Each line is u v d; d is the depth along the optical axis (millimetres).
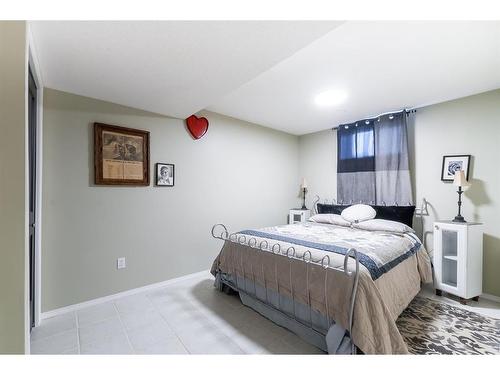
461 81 2516
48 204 2270
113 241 2660
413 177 3350
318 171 4582
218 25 1428
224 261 2703
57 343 1879
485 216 2744
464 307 2494
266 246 2279
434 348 1815
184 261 3242
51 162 2285
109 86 2266
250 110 3482
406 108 3361
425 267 2756
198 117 3355
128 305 2512
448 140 3039
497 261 2656
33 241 2121
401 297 2133
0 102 1117
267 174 4340
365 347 1494
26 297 1146
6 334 1103
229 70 1975
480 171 2787
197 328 2096
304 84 2607
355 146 3895
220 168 3650
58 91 2330
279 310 2117
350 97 2963
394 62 2141
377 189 3596
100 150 2535
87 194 2492
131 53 1726
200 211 3414
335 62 2145
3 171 1112
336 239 2496
